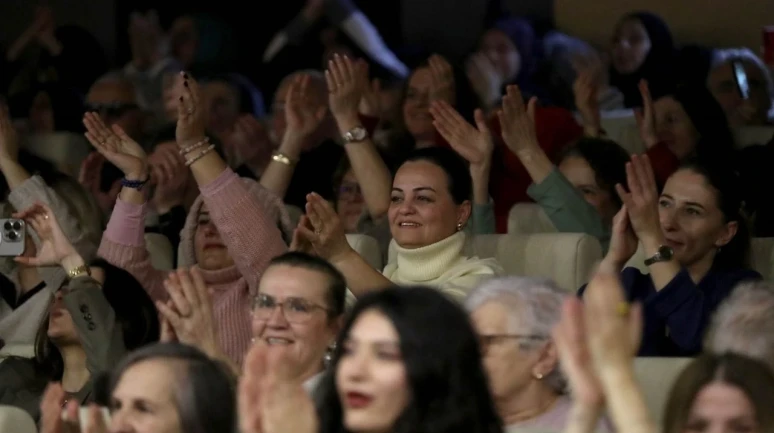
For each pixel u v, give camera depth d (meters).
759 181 16.44
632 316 7.11
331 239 12.39
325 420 8.15
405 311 7.84
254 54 26.97
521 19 23.00
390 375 7.76
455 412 7.76
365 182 15.81
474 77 22.12
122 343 12.08
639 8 25.14
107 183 18.45
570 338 7.14
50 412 9.39
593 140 15.57
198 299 10.99
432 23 27.06
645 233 12.19
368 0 27.12
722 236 12.97
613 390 7.01
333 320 11.12
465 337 7.87
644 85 17.83
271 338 11.02
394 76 23.66
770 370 8.49
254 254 13.20
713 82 20.33
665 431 8.45
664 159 17.12
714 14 24.73
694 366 8.45
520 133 15.14
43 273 13.88
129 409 8.82
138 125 21.19
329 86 15.96
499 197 16.84
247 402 7.32
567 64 22.31
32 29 24.09
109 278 12.34
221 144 17.36
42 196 15.16
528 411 10.02
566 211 14.93
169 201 17.36
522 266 14.02
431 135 17.95
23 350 13.62
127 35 27.84
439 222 13.20
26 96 22.41
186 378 8.85
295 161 16.36
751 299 9.78
